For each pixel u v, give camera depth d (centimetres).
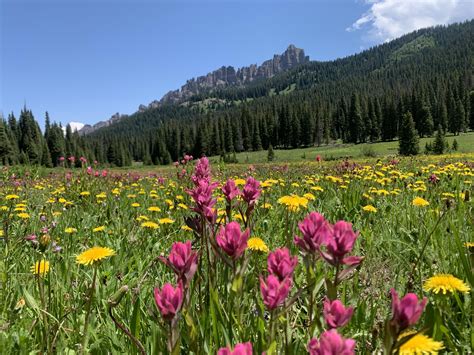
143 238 426
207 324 195
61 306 240
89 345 222
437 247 338
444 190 679
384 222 479
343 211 528
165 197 803
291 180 960
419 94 15012
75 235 467
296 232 395
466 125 15050
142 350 163
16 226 492
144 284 293
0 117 7700
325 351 101
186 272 154
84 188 866
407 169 1276
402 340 110
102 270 330
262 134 17525
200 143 16338
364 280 315
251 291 247
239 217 421
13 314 247
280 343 190
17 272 340
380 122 15525
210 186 222
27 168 1433
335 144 16300
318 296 265
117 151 16988
